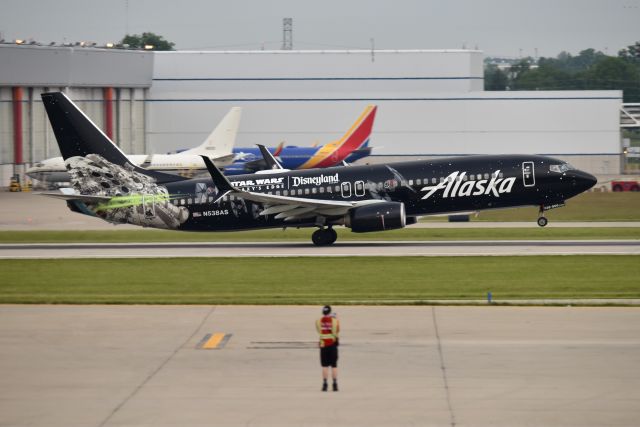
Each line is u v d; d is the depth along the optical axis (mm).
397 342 135625
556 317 149750
